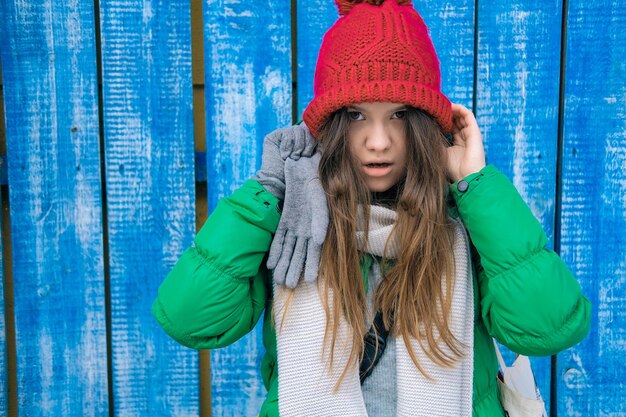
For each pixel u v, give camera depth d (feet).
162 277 6.49
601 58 6.40
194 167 6.44
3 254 6.50
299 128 4.61
